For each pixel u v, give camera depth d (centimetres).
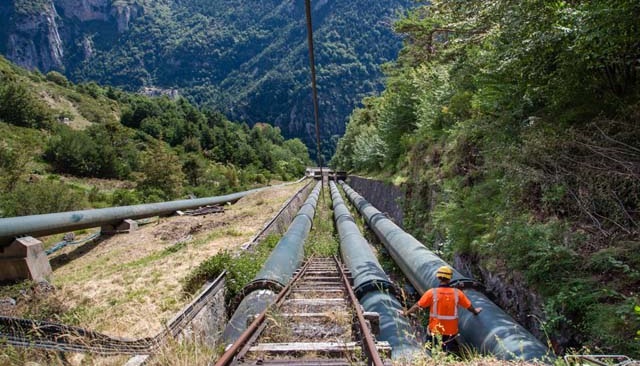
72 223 1534
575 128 729
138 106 10175
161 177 3869
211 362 429
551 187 702
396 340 552
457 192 1093
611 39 556
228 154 9550
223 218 2102
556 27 586
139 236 1827
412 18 1616
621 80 666
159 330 666
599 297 486
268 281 775
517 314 625
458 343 579
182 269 1079
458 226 929
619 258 520
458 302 527
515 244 668
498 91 888
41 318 754
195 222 2045
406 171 2069
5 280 1128
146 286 959
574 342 490
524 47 668
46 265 1215
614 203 595
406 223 1619
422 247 957
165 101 12975
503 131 912
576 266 558
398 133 2711
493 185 914
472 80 1191
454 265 941
